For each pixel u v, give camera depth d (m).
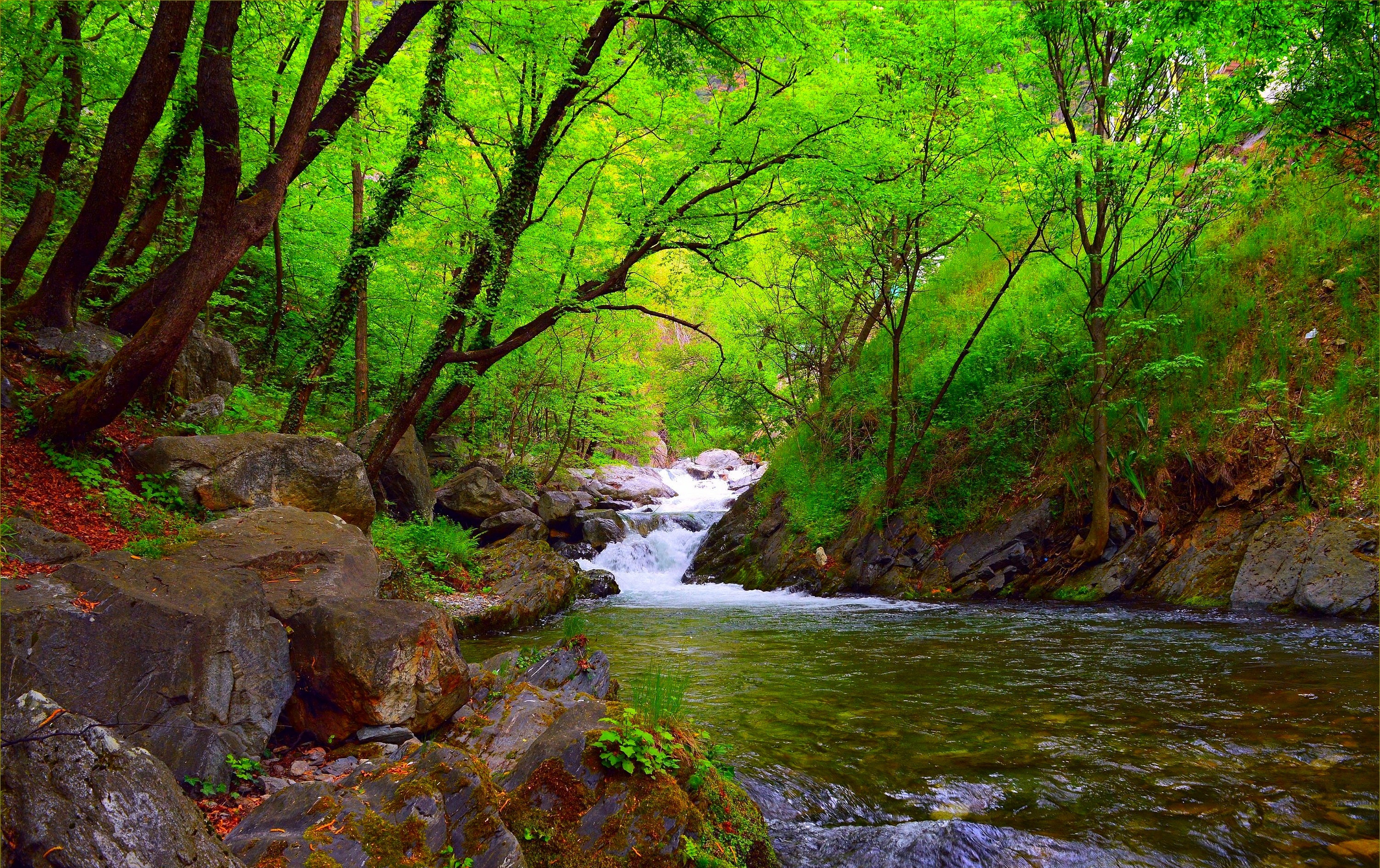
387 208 11.84
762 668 8.36
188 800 2.80
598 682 5.81
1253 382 12.74
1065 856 3.80
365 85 10.43
